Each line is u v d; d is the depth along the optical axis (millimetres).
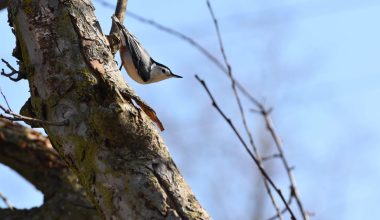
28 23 6352
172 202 5484
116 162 5645
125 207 5477
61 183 10391
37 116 6199
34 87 6180
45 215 9891
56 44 6215
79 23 6344
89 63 6098
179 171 5793
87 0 6605
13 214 9969
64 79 6023
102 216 5633
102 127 5738
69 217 9844
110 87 5898
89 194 5777
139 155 5719
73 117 5863
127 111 5840
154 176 5598
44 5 6395
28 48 6301
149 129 5875
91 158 5727
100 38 6383
